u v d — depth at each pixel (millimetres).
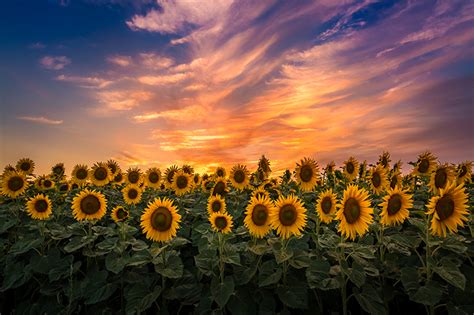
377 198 2611
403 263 1750
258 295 1717
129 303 1729
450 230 1516
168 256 1851
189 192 3350
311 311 1689
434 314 1616
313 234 1861
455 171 2318
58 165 3742
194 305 1887
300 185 2541
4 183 2633
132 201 2775
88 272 2049
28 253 2344
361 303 1505
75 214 2244
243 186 2926
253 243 1836
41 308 2008
